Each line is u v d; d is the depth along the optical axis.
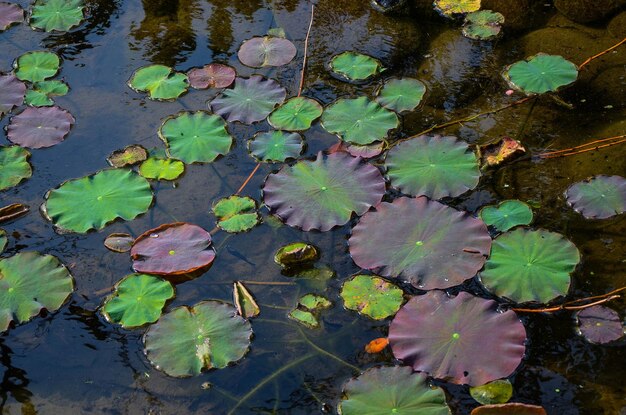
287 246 2.63
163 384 2.26
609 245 2.63
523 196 2.84
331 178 2.89
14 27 3.91
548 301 2.42
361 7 3.96
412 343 2.29
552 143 3.08
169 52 3.69
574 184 2.85
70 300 2.53
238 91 3.38
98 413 2.20
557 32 3.68
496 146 3.02
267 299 2.51
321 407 2.17
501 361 2.21
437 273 2.50
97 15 3.99
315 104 3.28
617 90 3.33
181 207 2.87
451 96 3.36
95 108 3.37
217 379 2.26
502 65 3.54
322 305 2.47
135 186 2.91
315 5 4.00
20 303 2.49
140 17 3.96
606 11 3.73
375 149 3.04
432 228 2.65
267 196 2.87
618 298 2.43
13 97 3.41
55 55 3.66
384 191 2.83
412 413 2.08
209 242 2.67
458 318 2.33
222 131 3.17
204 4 4.05
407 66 3.55
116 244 2.70
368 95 3.37
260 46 3.67
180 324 2.39
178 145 3.11
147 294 2.49
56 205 2.84
